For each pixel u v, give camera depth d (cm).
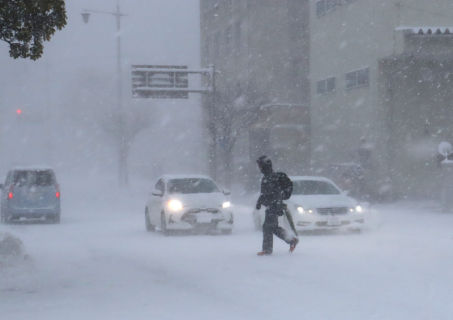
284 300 1712
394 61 6488
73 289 1989
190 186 3978
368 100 6706
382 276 2061
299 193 3903
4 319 1559
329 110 7550
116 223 4891
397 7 6147
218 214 3731
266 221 2708
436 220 4416
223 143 7825
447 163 5028
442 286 1867
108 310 1644
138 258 2705
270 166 2739
